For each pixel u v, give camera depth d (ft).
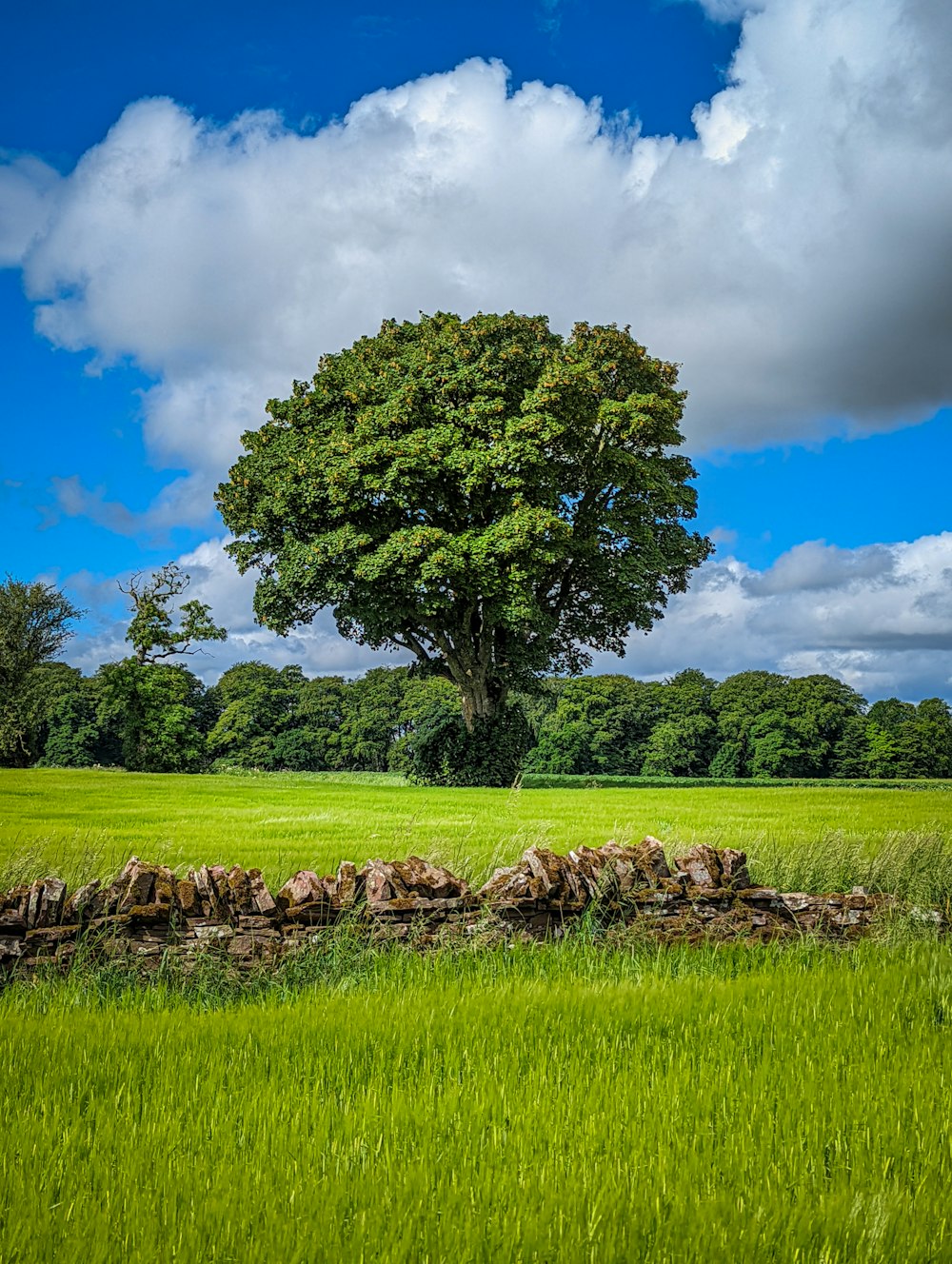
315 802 76.33
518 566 120.98
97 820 54.70
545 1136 11.34
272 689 340.18
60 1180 10.03
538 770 309.22
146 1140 10.94
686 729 304.71
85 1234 8.96
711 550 159.74
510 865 30.17
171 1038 15.05
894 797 95.45
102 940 20.61
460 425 123.13
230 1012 17.26
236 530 136.98
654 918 25.73
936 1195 10.03
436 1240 8.98
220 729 325.83
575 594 152.05
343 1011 16.84
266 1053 14.33
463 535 121.39
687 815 64.39
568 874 25.31
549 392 120.57
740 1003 17.58
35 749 299.38
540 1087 12.86
